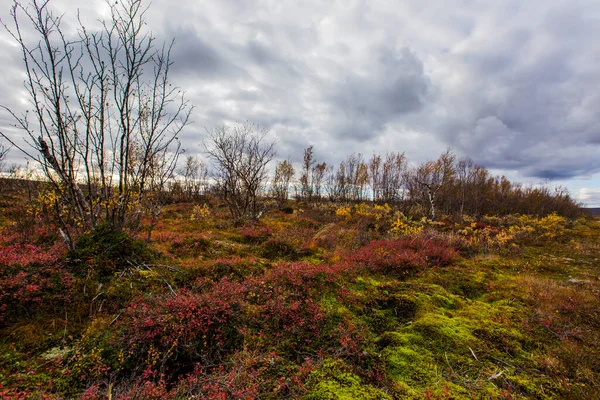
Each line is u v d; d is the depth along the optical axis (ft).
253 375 10.79
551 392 10.64
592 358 12.91
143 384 10.43
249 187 56.49
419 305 18.60
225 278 19.58
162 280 18.44
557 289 21.97
